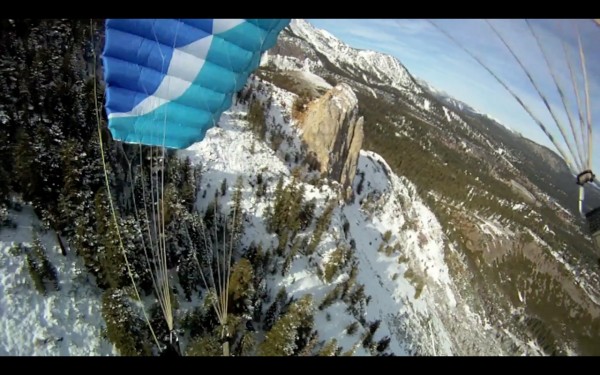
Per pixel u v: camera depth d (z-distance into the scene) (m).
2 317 20.22
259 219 40.16
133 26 8.59
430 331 52.97
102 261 23.45
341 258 38.25
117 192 28.47
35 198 24.22
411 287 57.47
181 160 38.16
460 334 60.75
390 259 59.53
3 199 24.25
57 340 20.73
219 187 40.47
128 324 21.16
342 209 54.12
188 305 26.20
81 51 38.06
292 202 40.12
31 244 23.53
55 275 22.88
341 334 34.50
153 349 22.17
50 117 29.20
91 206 25.00
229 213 36.31
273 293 33.72
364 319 38.97
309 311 28.30
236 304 25.75
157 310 23.33
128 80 9.26
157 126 10.20
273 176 47.09
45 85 30.33
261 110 54.91
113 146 31.05
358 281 44.38
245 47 9.45
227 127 50.69
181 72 9.44
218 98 10.23
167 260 26.98
